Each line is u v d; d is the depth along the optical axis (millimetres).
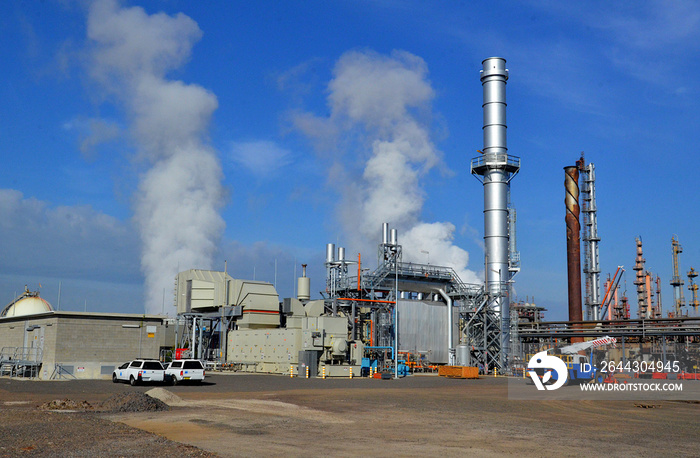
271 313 82312
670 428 26484
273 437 21844
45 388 45531
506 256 89875
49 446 18484
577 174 113938
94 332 61531
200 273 87125
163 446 18594
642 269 152500
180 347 86500
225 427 24344
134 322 63719
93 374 60719
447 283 92875
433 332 88000
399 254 88625
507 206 91500
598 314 116375
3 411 28281
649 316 150125
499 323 87500
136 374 50375
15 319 68812
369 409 32719
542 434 23984
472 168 92125
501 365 86188
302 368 69125
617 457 19016
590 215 119062
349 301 82375
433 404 36625
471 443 21344
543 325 97125
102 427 22688
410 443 21078
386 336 83500
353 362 72750
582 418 30094
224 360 82062
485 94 93000
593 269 117375
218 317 84375
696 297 151750
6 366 66000
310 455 18312
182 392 43406
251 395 41062
